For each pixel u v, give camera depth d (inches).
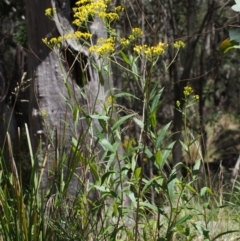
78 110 165.3
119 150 219.1
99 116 147.9
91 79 230.7
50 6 239.6
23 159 399.5
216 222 205.3
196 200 220.8
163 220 181.6
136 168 153.9
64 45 204.2
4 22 625.3
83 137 161.2
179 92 495.5
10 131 466.3
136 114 151.9
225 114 713.0
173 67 522.9
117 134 154.5
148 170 348.2
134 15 474.3
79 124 232.2
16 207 161.5
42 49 245.1
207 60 617.6
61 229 161.2
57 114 240.2
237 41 141.3
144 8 466.3
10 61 668.1
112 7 255.6
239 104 712.4
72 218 163.2
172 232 148.9
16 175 161.3
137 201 152.1
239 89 710.5
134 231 167.2
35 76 246.4
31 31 246.7
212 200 229.3
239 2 139.3
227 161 586.2
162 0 515.2
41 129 245.6
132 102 464.1
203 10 592.4
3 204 162.7
